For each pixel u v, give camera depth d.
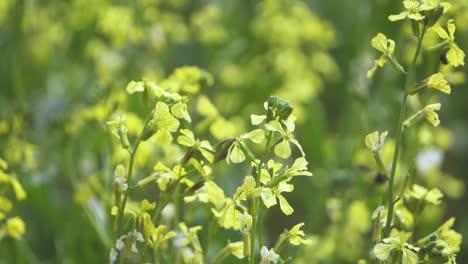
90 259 5.54
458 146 8.08
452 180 6.57
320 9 8.83
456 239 3.62
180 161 3.44
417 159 5.80
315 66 7.45
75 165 6.20
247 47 7.74
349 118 6.90
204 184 3.48
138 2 7.12
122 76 6.94
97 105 5.32
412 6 3.38
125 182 3.39
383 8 6.62
